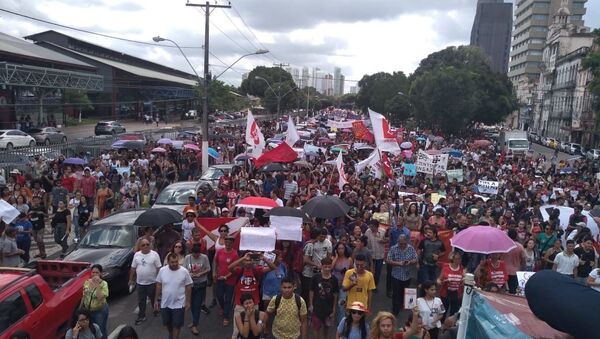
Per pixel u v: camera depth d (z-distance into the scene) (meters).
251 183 16.81
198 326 9.41
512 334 4.68
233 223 10.70
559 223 13.30
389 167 19.05
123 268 11.02
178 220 11.04
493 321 4.91
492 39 194.88
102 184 16.95
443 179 19.91
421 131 69.12
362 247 9.21
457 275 8.76
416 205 12.72
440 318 7.37
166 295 8.24
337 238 11.13
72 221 15.16
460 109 63.34
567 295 3.55
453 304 8.73
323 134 46.59
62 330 8.07
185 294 8.39
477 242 8.53
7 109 43.31
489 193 20.50
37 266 9.20
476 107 64.88
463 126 67.75
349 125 49.59
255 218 11.38
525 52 128.25
